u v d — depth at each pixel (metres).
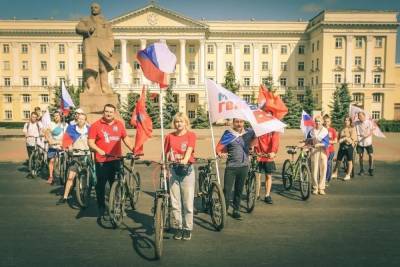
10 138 27.38
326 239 6.46
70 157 9.98
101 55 15.97
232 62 78.81
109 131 7.40
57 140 11.12
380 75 71.00
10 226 7.07
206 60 78.62
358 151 13.16
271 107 9.44
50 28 76.12
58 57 77.19
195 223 7.34
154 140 26.27
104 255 5.70
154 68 7.24
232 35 78.12
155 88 67.44
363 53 71.12
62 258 5.58
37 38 76.56
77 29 15.88
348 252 5.87
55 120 11.20
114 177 7.63
